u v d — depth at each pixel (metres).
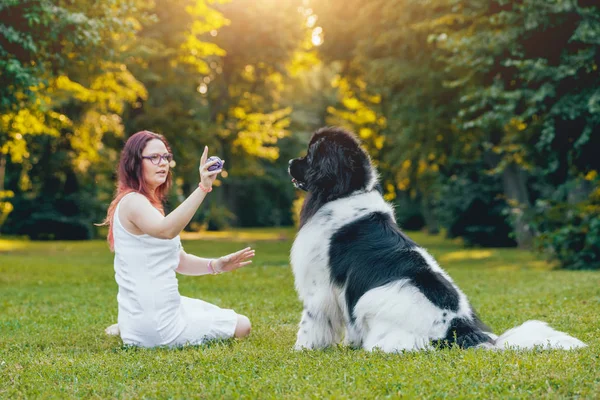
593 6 11.59
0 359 4.38
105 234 33.84
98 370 3.87
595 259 13.99
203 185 4.32
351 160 4.53
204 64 24.84
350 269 4.26
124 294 4.59
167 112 25.69
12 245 25.06
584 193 16.53
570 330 5.34
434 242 30.75
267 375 3.59
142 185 4.50
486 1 13.39
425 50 17.36
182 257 4.91
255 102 33.47
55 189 30.94
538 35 12.26
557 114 11.95
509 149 13.96
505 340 4.00
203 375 3.65
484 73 13.46
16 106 11.50
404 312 3.96
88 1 10.80
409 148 20.39
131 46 17.00
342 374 3.54
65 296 8.61
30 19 9.47
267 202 51.66
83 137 21.11
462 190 25.72
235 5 28.83
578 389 3.16
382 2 18.22
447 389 3.20
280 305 7.39
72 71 12.20
